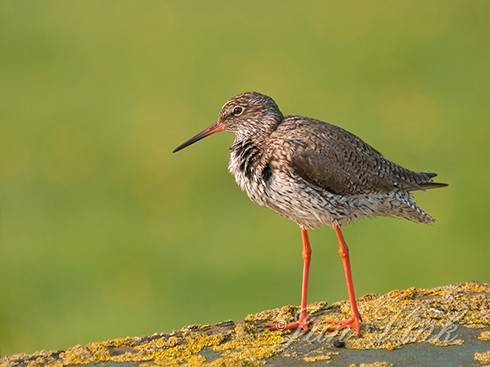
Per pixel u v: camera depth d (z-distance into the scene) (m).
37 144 20.08
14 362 8.98
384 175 10.27
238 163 10.45
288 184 10.05
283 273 15.50
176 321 14.60
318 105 21.06
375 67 22.73
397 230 16.77
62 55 23.86
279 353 8.80
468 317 9.19
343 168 10.08
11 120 21.02
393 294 9.92
